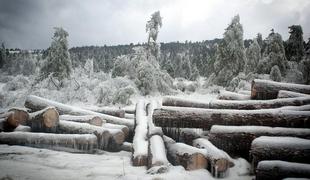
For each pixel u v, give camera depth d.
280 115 6.62
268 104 7.79
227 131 6.63
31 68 47.28
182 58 55.19
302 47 27.50
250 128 6.52
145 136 7.54
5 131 8.12
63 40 23.77
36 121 8.02
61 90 20.77
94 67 49.56
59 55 23.38
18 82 22.12
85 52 88.50
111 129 8.07
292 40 27.72
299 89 8.66
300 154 5.23
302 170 4.74
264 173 4.92
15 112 8.05
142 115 9.00
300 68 23.02
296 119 6.48
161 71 25.22
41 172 5.46
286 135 6.17
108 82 20.28
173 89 25.33
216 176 5.66
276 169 4.86
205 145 6.44
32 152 6.90
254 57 28.47
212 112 7.08
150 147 6.52
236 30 26.48
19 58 50.94
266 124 6.67
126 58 24.05
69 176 5.38
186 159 5.88
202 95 24.64
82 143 7.50
